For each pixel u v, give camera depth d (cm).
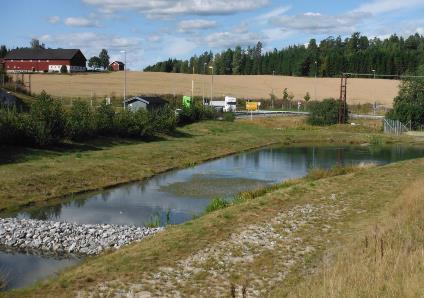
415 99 8150
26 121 3703
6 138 3516
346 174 3175
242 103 11306
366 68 16825
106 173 3303
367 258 1244
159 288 1289
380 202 2298
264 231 1811
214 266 1451
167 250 1582
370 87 14112
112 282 1324
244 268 1440
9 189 2622
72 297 1227
